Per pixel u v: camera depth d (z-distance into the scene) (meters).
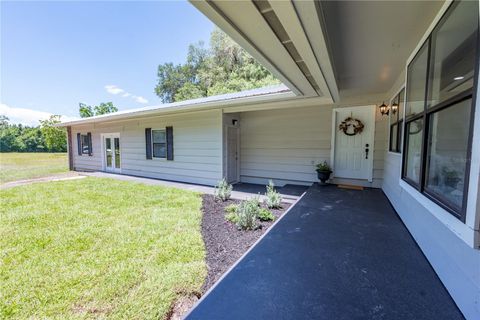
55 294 1.84
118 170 9.62
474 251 1.42
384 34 2.58
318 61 2.63
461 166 1.49
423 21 2.30
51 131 22.88
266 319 1.50
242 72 16.80
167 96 23.86
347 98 5.64
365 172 5.61
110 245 2.74
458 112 1.56
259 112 6.88
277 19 1.86
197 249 2.64
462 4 1.52
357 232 2.95
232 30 2.01
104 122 9.73
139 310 1.68
